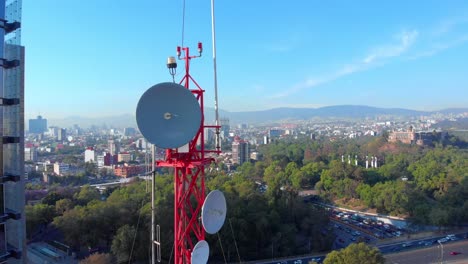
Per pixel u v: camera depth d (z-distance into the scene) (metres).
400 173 139.25
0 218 24.52
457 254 69.94
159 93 22.64
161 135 22.67
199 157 25.97
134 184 104.88
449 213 85.25
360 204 112.62
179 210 25.86
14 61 24.14
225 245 67.25
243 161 198.75
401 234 86.44
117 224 68.81
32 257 64.81
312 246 75.44
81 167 183.12
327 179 127.94
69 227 66.44
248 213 74.19
